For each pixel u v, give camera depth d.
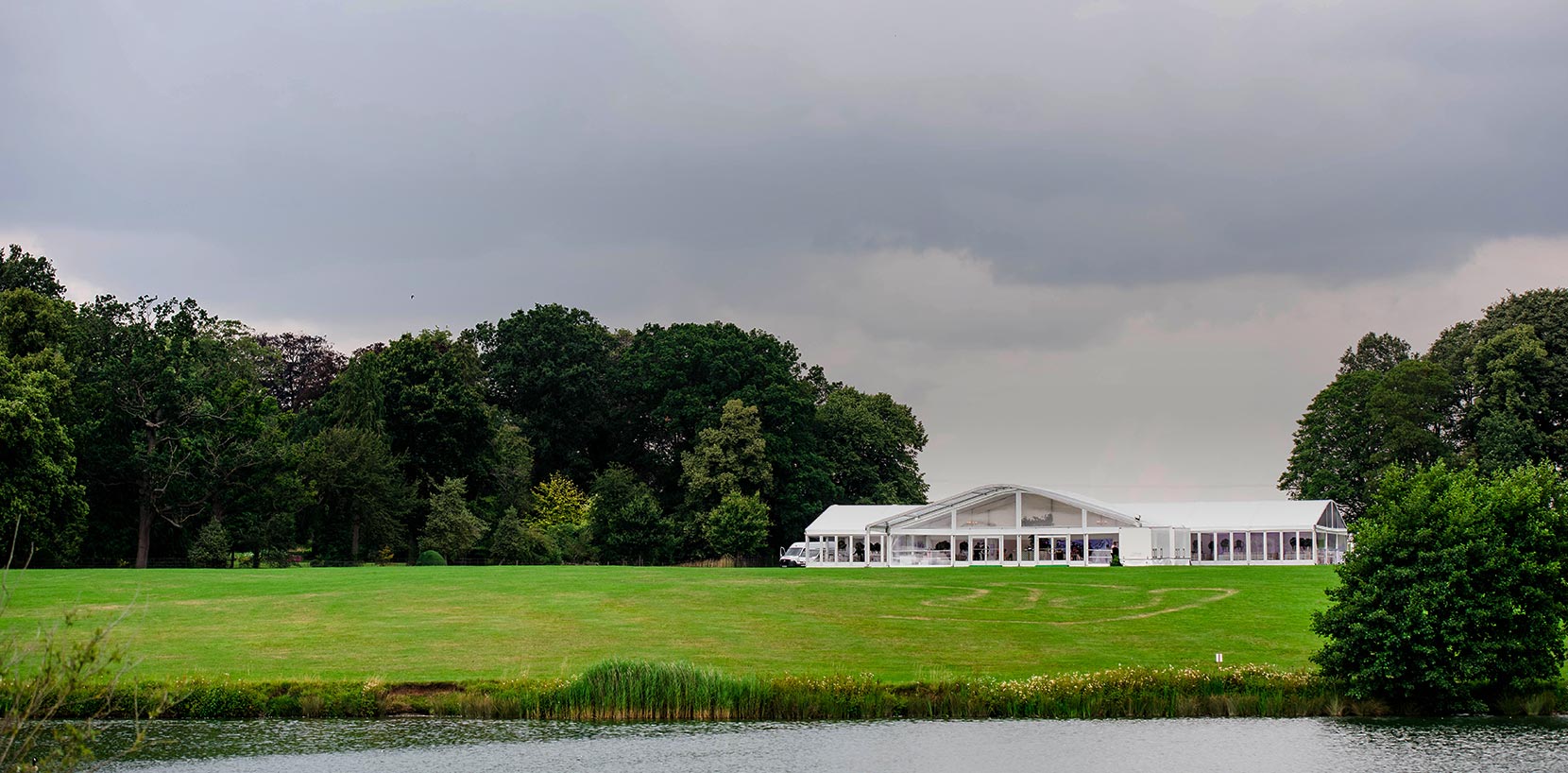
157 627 52.47
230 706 41.38
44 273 93.19
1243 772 36.06
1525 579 43.00
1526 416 104.69
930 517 102.94
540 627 55.12
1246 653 50.78
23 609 54.97
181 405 87.19
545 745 38.94
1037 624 57.62
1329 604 62.69
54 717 38.12
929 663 48.84
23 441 67.19
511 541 103.38
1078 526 99.75
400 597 61.78
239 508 91.56
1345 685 43.75
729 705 42.62
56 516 71.06
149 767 35.31
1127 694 43.22
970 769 36.66
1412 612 41.94
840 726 41.75
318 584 66.12
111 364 86.19
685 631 54.84
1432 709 43.38
